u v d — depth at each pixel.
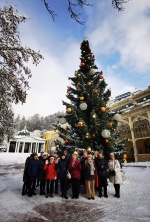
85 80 9.90
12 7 6.98
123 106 29.14
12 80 7.45
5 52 6.95
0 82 7.41
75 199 5.79
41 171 6.71
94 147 7.87
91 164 6.12
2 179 10.12
